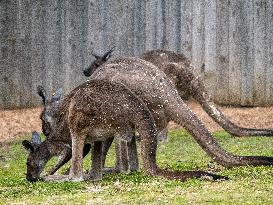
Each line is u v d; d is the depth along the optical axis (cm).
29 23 3944
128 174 2103
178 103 2052
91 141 1998
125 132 1941
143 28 3953
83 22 3950
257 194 1741
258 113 3731
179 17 3950
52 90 3928
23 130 3378
